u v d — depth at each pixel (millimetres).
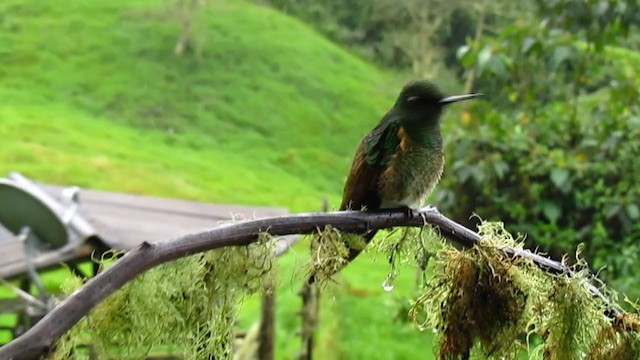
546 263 2141
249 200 23969
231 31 38906
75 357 1599
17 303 5102
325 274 1856
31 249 4285
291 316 10391
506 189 8500
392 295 11281
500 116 8227
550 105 8617
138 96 32812
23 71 33531
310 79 35938
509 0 19469
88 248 4895
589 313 2143
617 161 8023
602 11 6496
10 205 4250
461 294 2092
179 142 29750
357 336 9953
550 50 6867
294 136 31797
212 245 1508
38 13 38250
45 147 25047
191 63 35938
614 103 7719
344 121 33281
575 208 8422
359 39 38844
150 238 5910
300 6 42344
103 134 28484
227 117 32312
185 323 1732
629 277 7160
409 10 28625
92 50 35750
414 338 10094
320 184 28266
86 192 7500
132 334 1668
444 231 2072
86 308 1301
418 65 27953
